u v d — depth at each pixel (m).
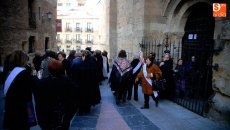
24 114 3.58
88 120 5.80
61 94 3.39
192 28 8.81
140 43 10.82
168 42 9.52
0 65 11.70
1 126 4.98
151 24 10.26
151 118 5.95
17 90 3.50
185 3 8.60
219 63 5.69
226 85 5.45
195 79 7.87
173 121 5.72
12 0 12.34
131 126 5.38
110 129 5.20
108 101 7.87
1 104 6.85
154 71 6.71
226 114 5.39
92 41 52.25
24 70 3.62
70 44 52.62
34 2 15.38
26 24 14.07
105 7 24.50
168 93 7.88
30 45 15.66
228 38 5.37
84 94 6.31
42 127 3.47
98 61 10.26
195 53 8.51
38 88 3.39
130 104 7.41
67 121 3.49
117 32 19.61
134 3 12.36
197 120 5.78
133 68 7.85
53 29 20.95
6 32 12.02
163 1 9.81
